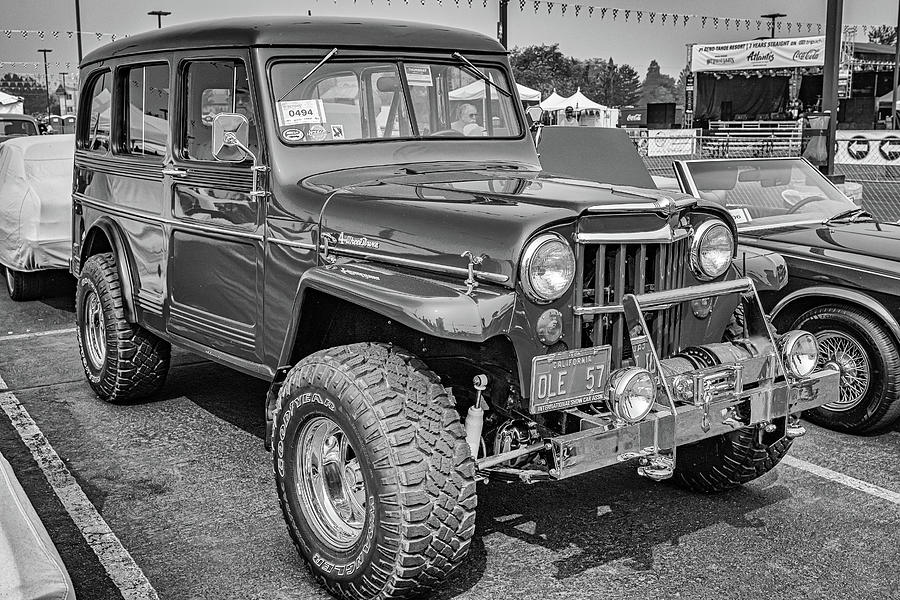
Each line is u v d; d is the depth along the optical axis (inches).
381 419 126.1
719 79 1309.1
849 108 1336.1
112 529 164.1
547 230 130.3
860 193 414.0
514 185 155.1
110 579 145.8
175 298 194.1
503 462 140.2
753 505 175.6
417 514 123.9
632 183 212.7
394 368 131.3
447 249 135.5
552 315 132.2
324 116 168.7
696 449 175.6
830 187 277.3
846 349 218.5
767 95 1279.5
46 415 226.4
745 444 167.9
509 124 196.7
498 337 135.2
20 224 349.4
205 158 179.8
